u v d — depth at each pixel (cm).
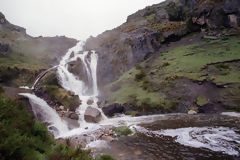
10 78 4575
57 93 3662
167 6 7069
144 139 2273
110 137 2359
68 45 8125
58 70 5044
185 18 6462
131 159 1794
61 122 2978
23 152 893
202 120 2839
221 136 2189
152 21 6681
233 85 3462
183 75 3841
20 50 6719
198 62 4156
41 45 7781
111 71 5281
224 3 5566
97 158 1413
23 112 1148
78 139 2370
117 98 3878
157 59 4853
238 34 5069
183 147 1984
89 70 5403
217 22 5484
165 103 3503
